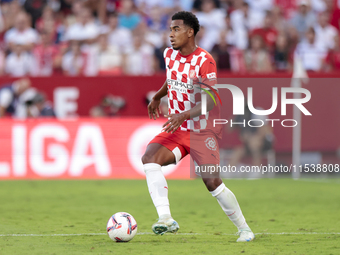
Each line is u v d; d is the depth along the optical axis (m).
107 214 25.41
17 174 43.22
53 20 55.69
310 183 41.69
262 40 50.28
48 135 43.38
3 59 50.84
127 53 49.91
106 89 45.34
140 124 43.94
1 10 56.16
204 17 55.62
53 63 49.69
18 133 43.25
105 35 53.91
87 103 45.34
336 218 24.36
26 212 25.98
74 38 54.00
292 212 26.50
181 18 16.42
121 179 43.34
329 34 55.59
